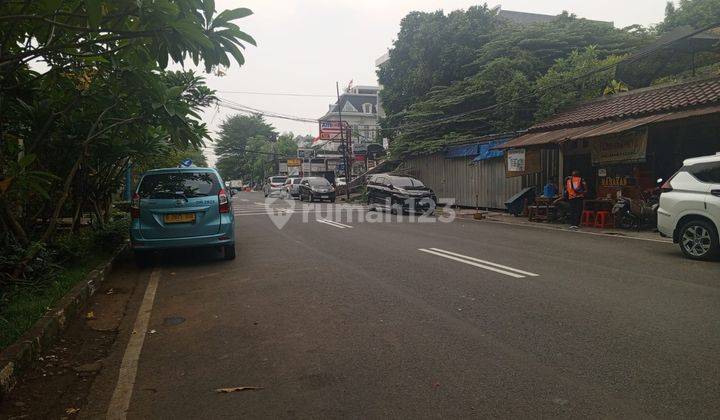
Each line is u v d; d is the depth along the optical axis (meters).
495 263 8.23
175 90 7.02
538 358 4.07
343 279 7.16
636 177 14.29
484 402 3.34
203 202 8.45
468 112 22.86
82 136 7.96
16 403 3.55
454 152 23.11
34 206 8.31
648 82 17.75
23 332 4.47
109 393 3.68
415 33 29.23
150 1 3.87
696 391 3.43
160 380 3.87
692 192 8.42
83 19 4.67
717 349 4.18
